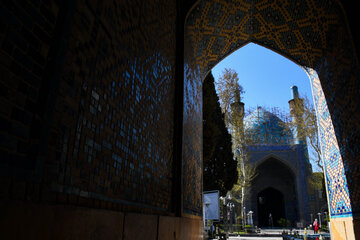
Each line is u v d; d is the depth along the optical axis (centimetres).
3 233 72
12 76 83
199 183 465
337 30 378
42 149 93
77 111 115
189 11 387
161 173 255
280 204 3247
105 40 143
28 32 91
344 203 370
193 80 443
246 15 480
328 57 412
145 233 184
